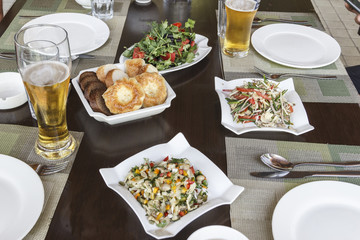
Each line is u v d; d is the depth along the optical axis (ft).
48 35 3.14
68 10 5.41
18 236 2.47
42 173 3.07
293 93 3.98
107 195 2.95
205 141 3.51
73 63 4.34
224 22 4.97
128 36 4.90
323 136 3.67
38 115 3.04
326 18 11.84
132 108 3.45
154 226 2.64
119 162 3.25
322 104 4.05
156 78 3.58
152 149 3.21
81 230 2.69
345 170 3.33
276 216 2.77
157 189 2.80
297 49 4.82
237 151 3.44
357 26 11.51
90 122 3.61
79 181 3.05
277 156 3.37
